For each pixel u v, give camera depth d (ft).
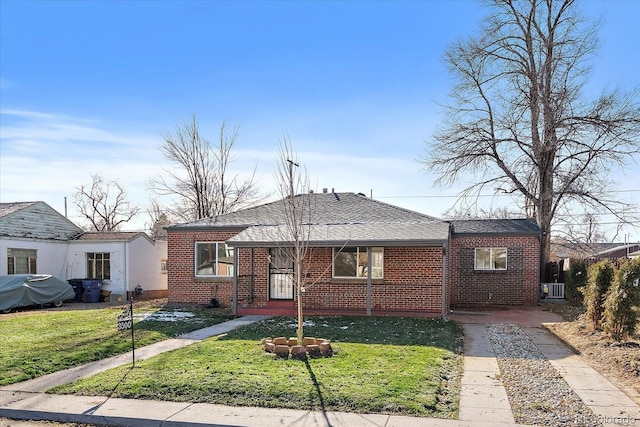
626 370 29.53
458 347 37.19
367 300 53.72
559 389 26.27
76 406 23.61
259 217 66.33
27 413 23.11
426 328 44.52
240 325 47.11
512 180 88.58
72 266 82.99
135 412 22.58
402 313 54.19
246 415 21.95
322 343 33.63
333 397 23.67
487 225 72.49
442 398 24.45
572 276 66.69
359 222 61.05
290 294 60.39
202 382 26.23
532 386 26.84
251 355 32.50
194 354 33.12
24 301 65.41
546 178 85.76
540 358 33.99
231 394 24.49
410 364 29.99
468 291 69.41
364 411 22.29
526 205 105.19
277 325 46.42
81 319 51.29
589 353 35.04
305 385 25.48
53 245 81.25
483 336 42.63
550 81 84.28
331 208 66.74
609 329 37.65
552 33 84.84
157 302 70.95
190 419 21.57
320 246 53.88
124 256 80.33
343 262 58.29
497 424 20.88
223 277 64.34
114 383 26.68
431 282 55.93
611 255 147.64
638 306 36.55
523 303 67.82
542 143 82.58
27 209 77.00
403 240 50.80
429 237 50.78
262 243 54.03
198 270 65.62
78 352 34.50
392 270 57.06
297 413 22.15
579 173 84.38
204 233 65.31
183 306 62.90
